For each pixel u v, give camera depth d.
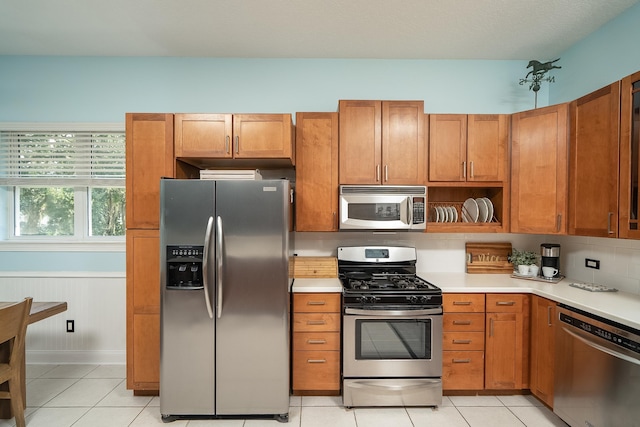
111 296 2.92
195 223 2.13
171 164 2.41
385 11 2.22
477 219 2.72
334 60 2.92
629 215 1.84
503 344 2.35
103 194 3.03
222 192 2.14
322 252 2.95
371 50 2.78
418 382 2.25
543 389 2.21
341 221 2.54
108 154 2.93
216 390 2.15
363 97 2.93
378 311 2.23
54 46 2.72
